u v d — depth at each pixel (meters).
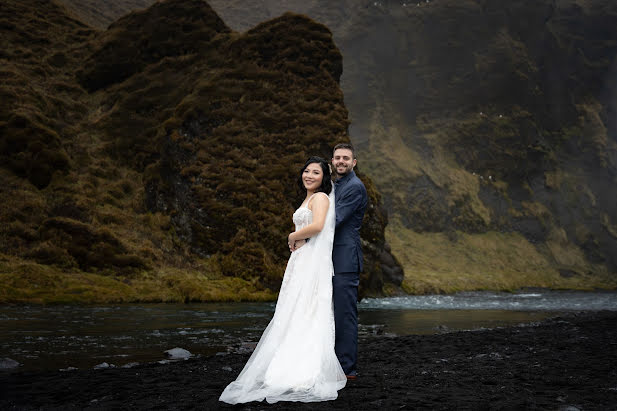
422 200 47.44
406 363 5.16
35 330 7.94
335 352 3.98
